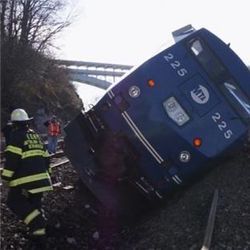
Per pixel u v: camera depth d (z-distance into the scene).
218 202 5.34
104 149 5.43
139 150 5.28
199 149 5.18
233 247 4.47
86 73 49.38
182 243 4.63
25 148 4.42
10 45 29.16
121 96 5.34
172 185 5.33
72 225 5.22
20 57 29.45
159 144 5.23
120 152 5.32
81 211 5.77
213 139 5.22
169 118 5.24
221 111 5.30
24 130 4.48
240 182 5.79
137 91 5.30
